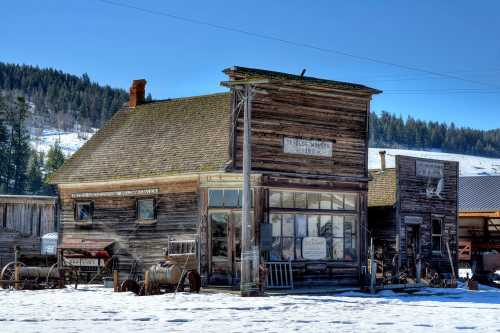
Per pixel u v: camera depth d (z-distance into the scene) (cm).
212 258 3003
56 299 2556
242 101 2875
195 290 2794
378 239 3822
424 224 3894
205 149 3130
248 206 2686
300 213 3052
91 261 3366
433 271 3572
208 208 3023
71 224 3519
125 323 1842
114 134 3725
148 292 2759
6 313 2052
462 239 5047
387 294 2973
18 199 3819
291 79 3028
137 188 3297
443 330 1791
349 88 3195
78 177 3512
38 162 14438
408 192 3828
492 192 5778
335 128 3178
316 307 2339
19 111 14412
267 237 2889
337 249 3150
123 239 3331
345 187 3177
